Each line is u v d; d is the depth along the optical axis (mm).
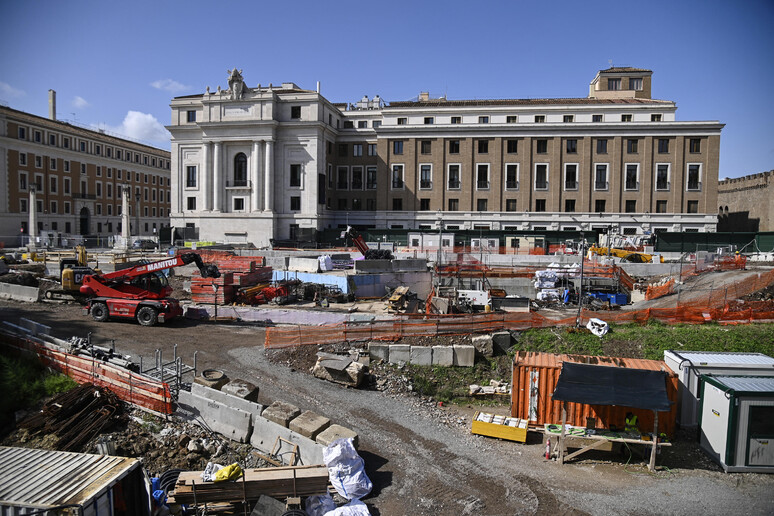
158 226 115438
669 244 56781
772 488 14852
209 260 43469
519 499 13922
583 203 67188
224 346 24797
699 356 18891
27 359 19750
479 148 69875
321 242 67312
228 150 71750
